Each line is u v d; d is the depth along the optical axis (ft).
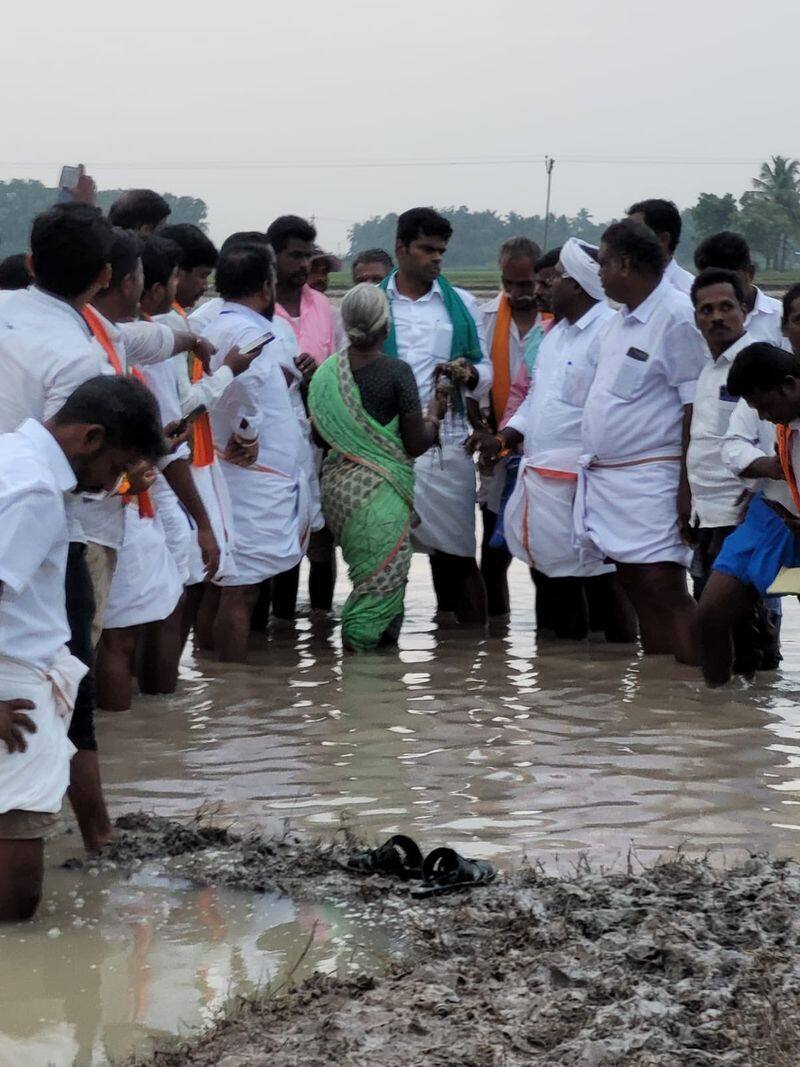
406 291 30.58
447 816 17.51
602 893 14.34
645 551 26.81
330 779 19.12
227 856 16.03
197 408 23.26
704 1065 10.89
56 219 16.96
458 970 12.75
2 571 13.43
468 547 30.50
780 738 21.24
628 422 26.78
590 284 28.37
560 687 24.76
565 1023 11.62
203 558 23.88
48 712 14.32
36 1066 11.23
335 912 14.47
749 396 22.16
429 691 24.44
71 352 16.61
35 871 14.20
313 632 30.32
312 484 30.17
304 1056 11.10
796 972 12.38
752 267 29.12
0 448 13.96
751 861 15.33
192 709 23.16
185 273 26.32
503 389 31.35
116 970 13.05
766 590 23.59
